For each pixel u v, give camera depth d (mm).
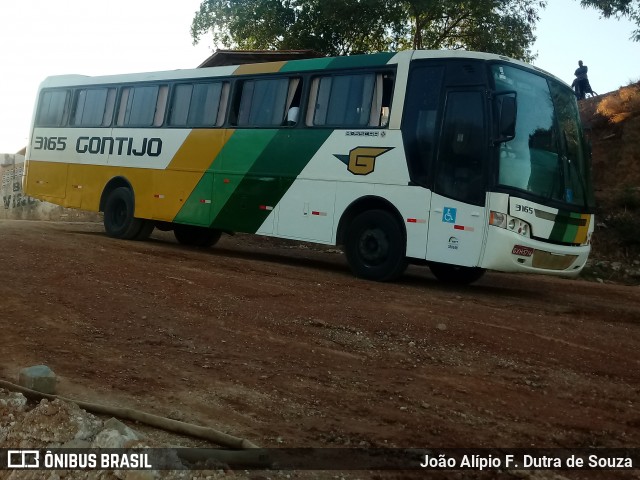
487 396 6121
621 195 21531
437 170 11008
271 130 13391
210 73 14844
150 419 5152
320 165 12523
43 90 19000
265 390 6051
